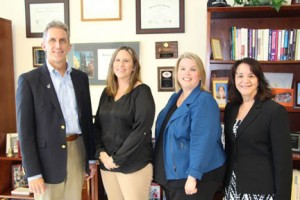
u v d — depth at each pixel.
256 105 1.46
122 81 1.73
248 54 2.19
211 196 1.54
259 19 2.34
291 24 2.30
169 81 2.53
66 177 1.64
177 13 2.48
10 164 2.62
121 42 2.55
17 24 2.68
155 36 2.53
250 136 1.43
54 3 2.61
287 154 1.37
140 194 1.68
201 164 1.43
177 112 1.55
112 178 1.73
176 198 1.54
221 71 2.42
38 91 1.53
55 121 1.56
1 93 2.49
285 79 2.32
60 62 1.60
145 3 2.51
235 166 1.50
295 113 2.36
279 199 1.37
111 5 2.55
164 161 1.57
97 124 1.81
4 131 2.53
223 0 2.15
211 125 1.47
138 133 1.59
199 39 2.48
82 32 2.61
